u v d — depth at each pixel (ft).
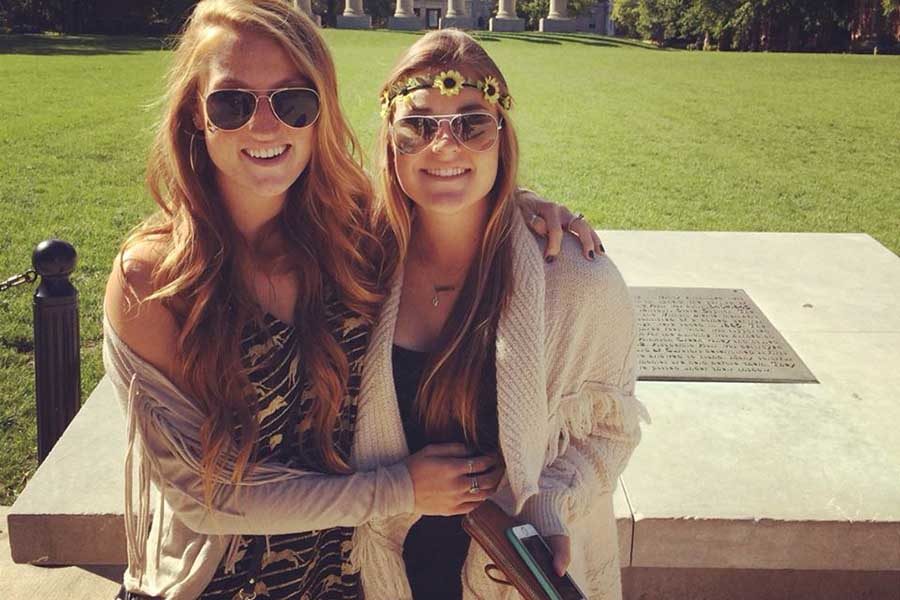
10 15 137.59
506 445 5.88
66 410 11.84
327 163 5.92
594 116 56.95
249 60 5.45
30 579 10.18
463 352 6.04
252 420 5.64
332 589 6.54
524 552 5.59
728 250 19.57
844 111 62.23
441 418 6.16
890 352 14.52
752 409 12.51
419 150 5.82
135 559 5.99
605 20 262.06
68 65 79.51
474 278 6.14
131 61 84.64
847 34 146.72
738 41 154.20
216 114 5.43
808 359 14.16
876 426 12.13
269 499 5.68
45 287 11.62
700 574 10.23
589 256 6.18
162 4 136.26
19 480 13.34
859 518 9.94
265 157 5.58
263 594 6.04
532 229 6.28
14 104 53.47
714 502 10.20
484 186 5.91
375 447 6.14
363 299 6.02
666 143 47.24
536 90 71.10
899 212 32.73
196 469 5.57
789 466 11.03
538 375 5.90
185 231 5.57
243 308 5.60
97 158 37.50
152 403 5.59
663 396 12.80
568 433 6.42
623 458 6.56
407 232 6.18
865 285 17.56
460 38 5.96
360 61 84.94
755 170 40.45
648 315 15.67
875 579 10.20
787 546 9.99
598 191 34.73
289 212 5.99
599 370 6.38
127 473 5.67
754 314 15.81
